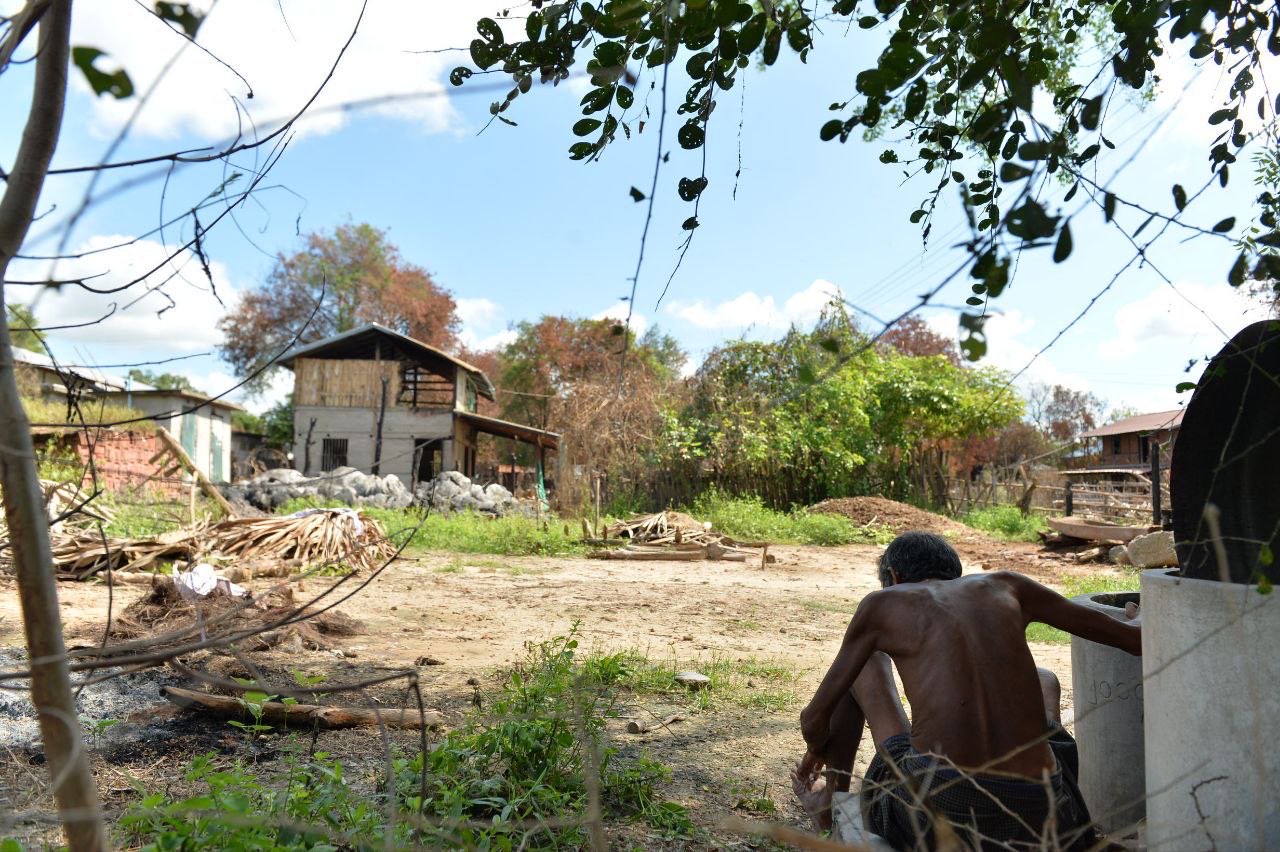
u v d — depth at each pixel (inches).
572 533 716.7
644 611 384.2
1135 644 110.8
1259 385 93.3
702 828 137.4
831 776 128.1
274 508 823.1
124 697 187.9
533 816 128.8
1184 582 90.1
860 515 895.7
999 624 105.3
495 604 391.9
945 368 1148.5
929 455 1147.9
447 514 834.8
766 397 1032.2
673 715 203.2
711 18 89.0
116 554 419.8
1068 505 895.1
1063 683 245.9
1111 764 129.3
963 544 790.5
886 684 124.2
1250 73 94.9
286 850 93.0
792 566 609.0
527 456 1995.6
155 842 96.7
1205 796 87.2
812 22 99.8
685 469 1018.7
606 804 141.0
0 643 241.3
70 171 64.2
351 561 471.8
